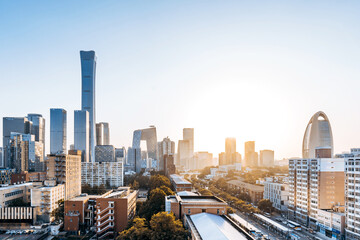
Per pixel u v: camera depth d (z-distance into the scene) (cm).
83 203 17288
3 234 16662
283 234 15938
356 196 14200
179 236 10669
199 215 12575
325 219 16550
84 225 17162
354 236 14188
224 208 13175
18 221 19000
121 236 12050
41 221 18900
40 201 19000
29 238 15838
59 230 17012
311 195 18450
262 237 13862
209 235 9719
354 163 14362
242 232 10125
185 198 15050
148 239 11381
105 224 15338
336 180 17812
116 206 15638
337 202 17675
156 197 17600
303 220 19200
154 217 11688
